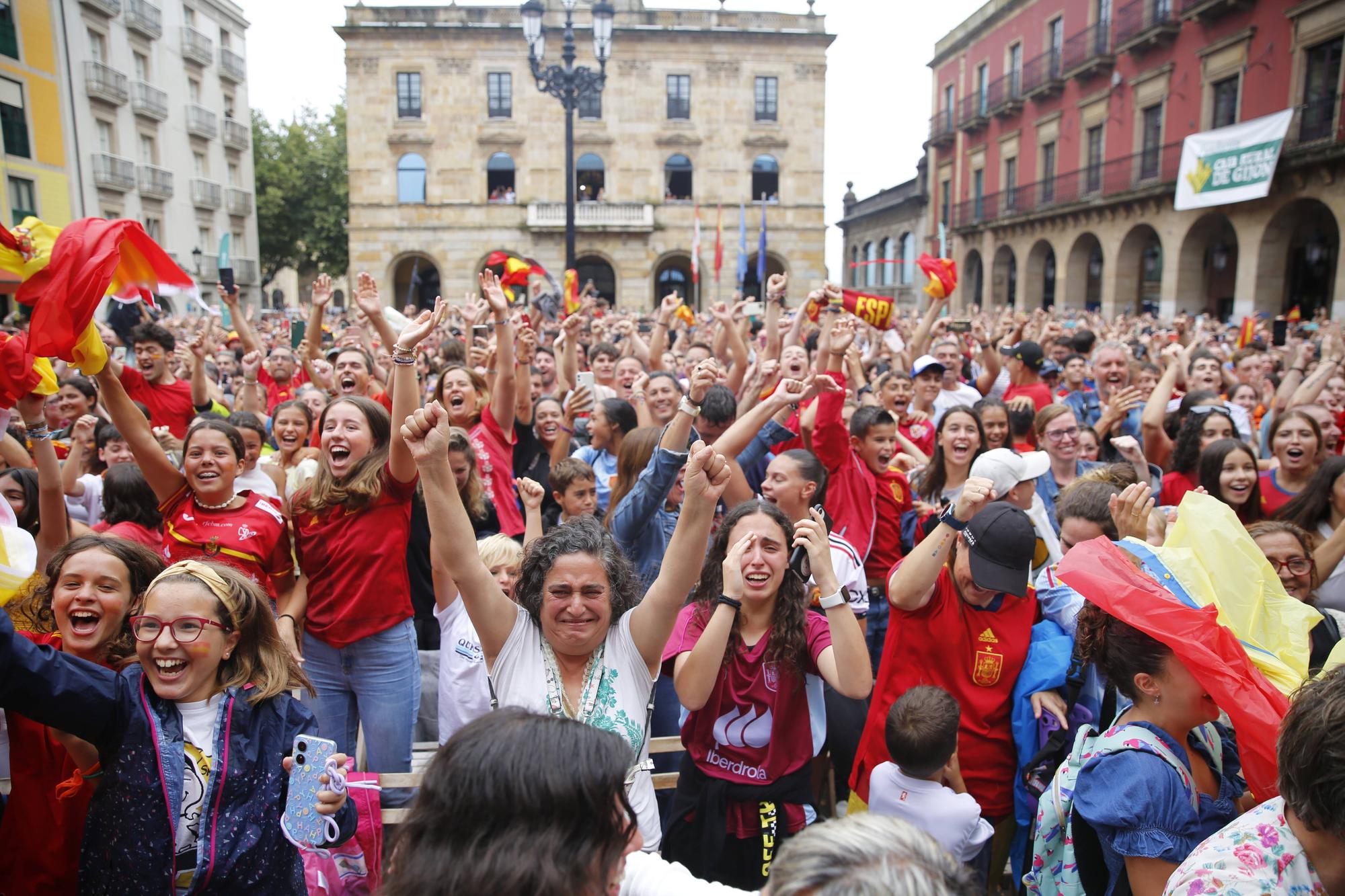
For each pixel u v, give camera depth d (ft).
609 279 127.03
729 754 9.87
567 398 19.38
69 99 88.43
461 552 8.26
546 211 115.34
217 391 25.59
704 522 8.40
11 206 80.69
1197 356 25.70
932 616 10.43
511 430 18.06
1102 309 88.79
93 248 9.70
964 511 10.01
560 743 4.75
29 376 9.46
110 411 11.28
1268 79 66.80
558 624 8.32
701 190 117.60
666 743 10.50
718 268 87.92
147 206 102.47
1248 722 6.50
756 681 9.86
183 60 110.32
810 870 4.31
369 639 12.10
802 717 10.05
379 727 12.07
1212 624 6.84
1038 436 18.58
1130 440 15.28
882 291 149.18
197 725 7.97
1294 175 64.18
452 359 24.72
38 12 84.28
